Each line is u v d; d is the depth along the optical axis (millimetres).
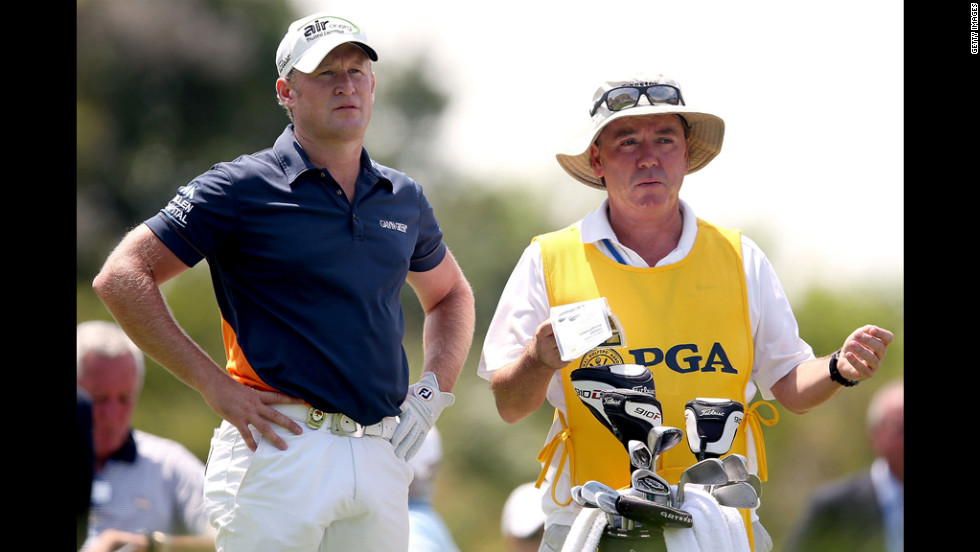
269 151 13422
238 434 13094
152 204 65562
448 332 14867
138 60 66062
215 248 13211
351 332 12914
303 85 13180
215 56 67000
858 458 49156
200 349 12922
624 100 14469
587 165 15961
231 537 12820
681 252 14578
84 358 15570
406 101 71625
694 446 12195
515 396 13898
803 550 17750
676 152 14570
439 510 52688
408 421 13461
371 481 12945
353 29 13414
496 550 52812
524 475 53688
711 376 14117
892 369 49719
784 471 49969
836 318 58656
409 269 14734
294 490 12609
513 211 67062
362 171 13547
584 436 14008
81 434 15320
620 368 12242
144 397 47375
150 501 15758
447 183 69875
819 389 13984
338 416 12859
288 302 12898
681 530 11414
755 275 14742
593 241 14672
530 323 14594
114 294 12602
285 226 12914
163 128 66438
